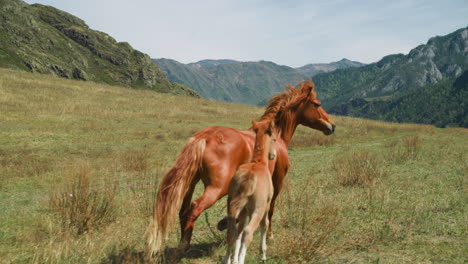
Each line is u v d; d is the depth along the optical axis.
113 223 6.78
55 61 70.88
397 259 5.15
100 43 97.38
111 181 10.53
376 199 8.59
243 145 5.24
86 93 35.31
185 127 25.19
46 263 4.95
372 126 31.56
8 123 20.12
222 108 38.09
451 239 5.94
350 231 6.43
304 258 5.25
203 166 4.96
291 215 7.13
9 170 11.45
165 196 4.64
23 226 6.65
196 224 7.19
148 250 4.67
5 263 4.91
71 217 6.50
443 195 8.80
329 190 9.91
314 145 21.39
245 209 4.49
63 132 19.70
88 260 4.93
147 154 14.79
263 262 5.00
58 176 11.04
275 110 6.72
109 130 21.59
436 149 17.81
